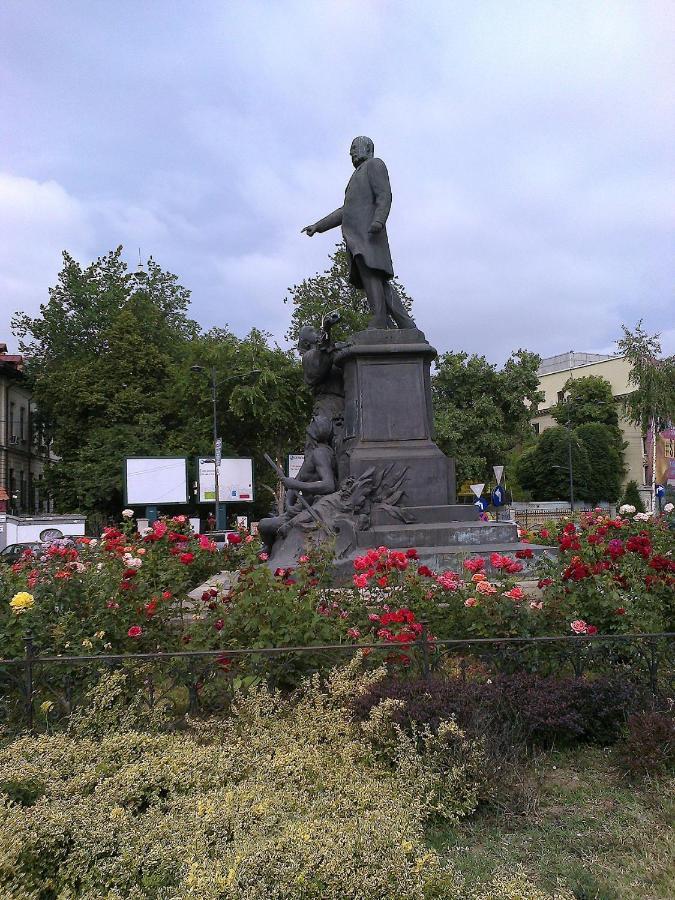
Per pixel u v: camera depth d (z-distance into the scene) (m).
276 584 5.13
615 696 4.15
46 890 2.66
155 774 3.32
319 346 10.02
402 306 10.17
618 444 57.28
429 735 3.58
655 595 5.51
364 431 9.18
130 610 5.15
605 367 62.34
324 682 4.33
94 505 38.31
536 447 54.66
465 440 38.22
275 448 35.44
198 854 2.59
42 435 47.31
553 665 4.61
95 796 3.12
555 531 10.18
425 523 8.77
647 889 2.77
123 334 38.41
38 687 4.44
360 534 8.33
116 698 4.36
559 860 2.98
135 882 2.58
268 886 2.38
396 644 4.35
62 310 41.19
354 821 2.78
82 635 4.86
